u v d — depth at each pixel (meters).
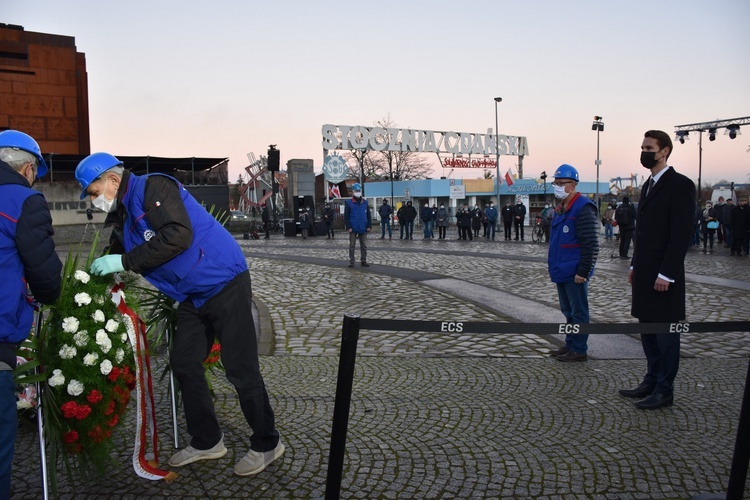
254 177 42.19
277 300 8.83
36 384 2.75
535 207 46.38
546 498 2.92
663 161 4.21
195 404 3.24
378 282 10.62
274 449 3.26
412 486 3.05
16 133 2.57
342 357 2.42
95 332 2.78
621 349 5.82
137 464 3.01
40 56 30.42
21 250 2.34
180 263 3.01
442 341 6.25
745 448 2.53
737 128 25.97
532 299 8.71
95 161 2.95
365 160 56.91
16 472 3.21
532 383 4.76
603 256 16.59
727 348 5.93
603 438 3.65
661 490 3.00
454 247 20.09
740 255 16.61
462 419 3.98
